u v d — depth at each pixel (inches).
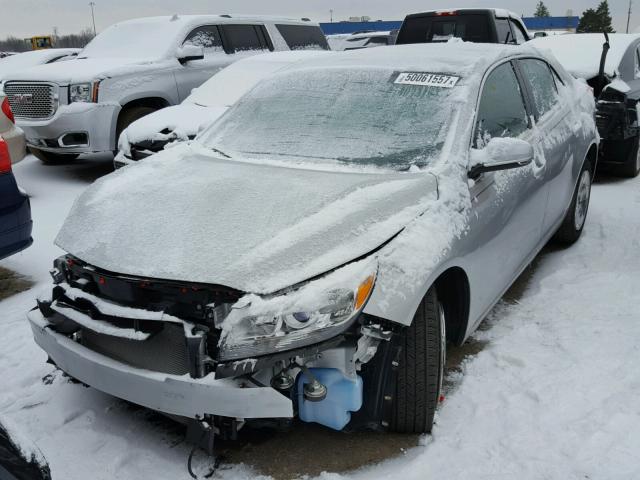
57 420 118.0
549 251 199.6
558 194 170.6
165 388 92.8
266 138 140.6
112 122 306.2
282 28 398.3
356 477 100.0
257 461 104.5
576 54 295.9
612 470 99.3
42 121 306.5
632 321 147.8
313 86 150.7
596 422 111.0
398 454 105.6
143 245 102.0
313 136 135.3
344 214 102.8
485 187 124.4
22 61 505.7
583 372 126.9
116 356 102.7
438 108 130.7
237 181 118.4
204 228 102.8
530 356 134.1
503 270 136.9
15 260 209.0
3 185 168.4
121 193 121.3
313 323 89.0
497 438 108.2
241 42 372.8
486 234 122.1
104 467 104.2
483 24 378.3
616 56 290.0
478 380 126.3
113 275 100.0
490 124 135.9
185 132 257.8
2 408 123.0
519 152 120.2
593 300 160.1
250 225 101.9
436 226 106.7
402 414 106.8
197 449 107.9
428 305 104.3
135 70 315.6
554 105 177.0
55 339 107.6
